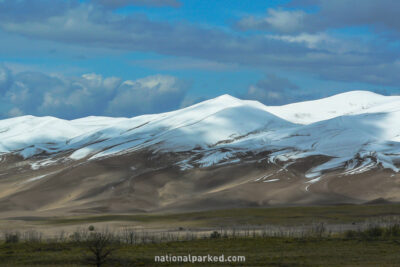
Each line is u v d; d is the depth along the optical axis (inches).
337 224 5408.5
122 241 3681.1
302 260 2726.4
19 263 2817.4
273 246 3257.9
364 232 3873.0
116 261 2760.8
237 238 3742.6
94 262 2728.8
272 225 5551.2
